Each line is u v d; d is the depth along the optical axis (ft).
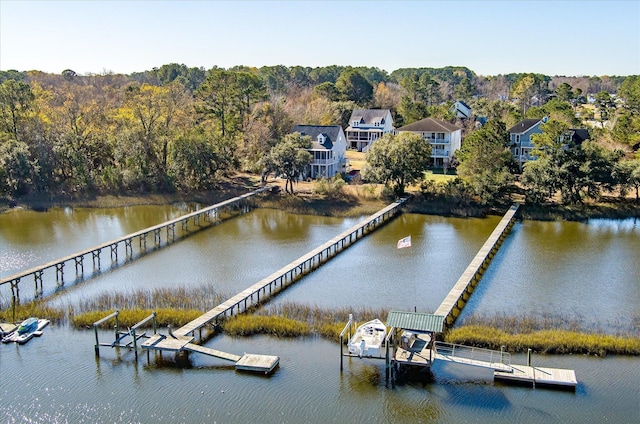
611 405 96.43
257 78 370.32
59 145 273.33
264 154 288.10
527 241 195.72
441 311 124.88
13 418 96.27
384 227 217.77
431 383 104.63
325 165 288.71
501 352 107.45
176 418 95.91
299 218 233.76
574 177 232.32
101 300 139.23
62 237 203.41
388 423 94.02
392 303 141.49
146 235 200.64
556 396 99.40
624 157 265.13
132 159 273.75
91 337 123.54
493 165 247.29
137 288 153.28
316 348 117.50
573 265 169.89
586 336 115.44
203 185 271.90
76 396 102.12
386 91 484.33
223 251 187.52
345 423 94.27
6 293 149.69
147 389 103.96
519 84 552.00
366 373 108.06
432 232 209.87
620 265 169.48
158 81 604.08
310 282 157.38
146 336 119.85
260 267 170.19
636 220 223.30
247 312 134.82
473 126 381.60
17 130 278.46
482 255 168.76
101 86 492.54
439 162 319.06
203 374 108.47
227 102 334.85
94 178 268.82
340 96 445.78
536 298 143.95
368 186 258.57
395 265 172.14
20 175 256.73
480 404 98.17
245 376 107.65
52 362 113.39
